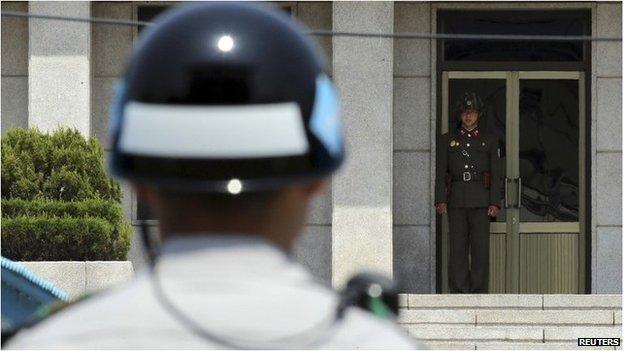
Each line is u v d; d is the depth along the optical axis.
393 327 5.01
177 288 4.88
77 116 55.06
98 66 56.97
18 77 56.91
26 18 57.03
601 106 57.28
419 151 57.19
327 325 4.85
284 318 4.82
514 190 57.69
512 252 57.91
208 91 5.03
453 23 57.44
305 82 5.14
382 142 55.12
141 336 4.73
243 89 5.04
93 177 47.69
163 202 5.05
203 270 4.95
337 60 55.19
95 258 46.06
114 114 5.23
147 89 5.08
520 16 57.38
